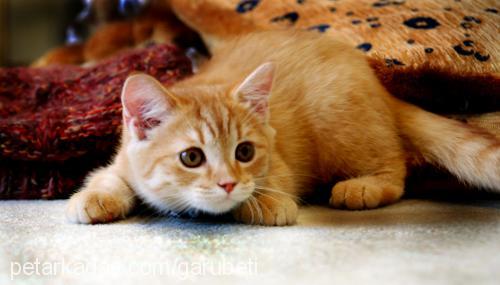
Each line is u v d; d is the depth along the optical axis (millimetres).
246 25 644
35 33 1215
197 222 441
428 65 530
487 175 482
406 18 570
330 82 509
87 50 850
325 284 325
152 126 439
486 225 415
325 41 541
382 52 547
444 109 557
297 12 628
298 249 372
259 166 445
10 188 525
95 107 542
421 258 353
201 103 438
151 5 832
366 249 368
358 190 478
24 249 381
